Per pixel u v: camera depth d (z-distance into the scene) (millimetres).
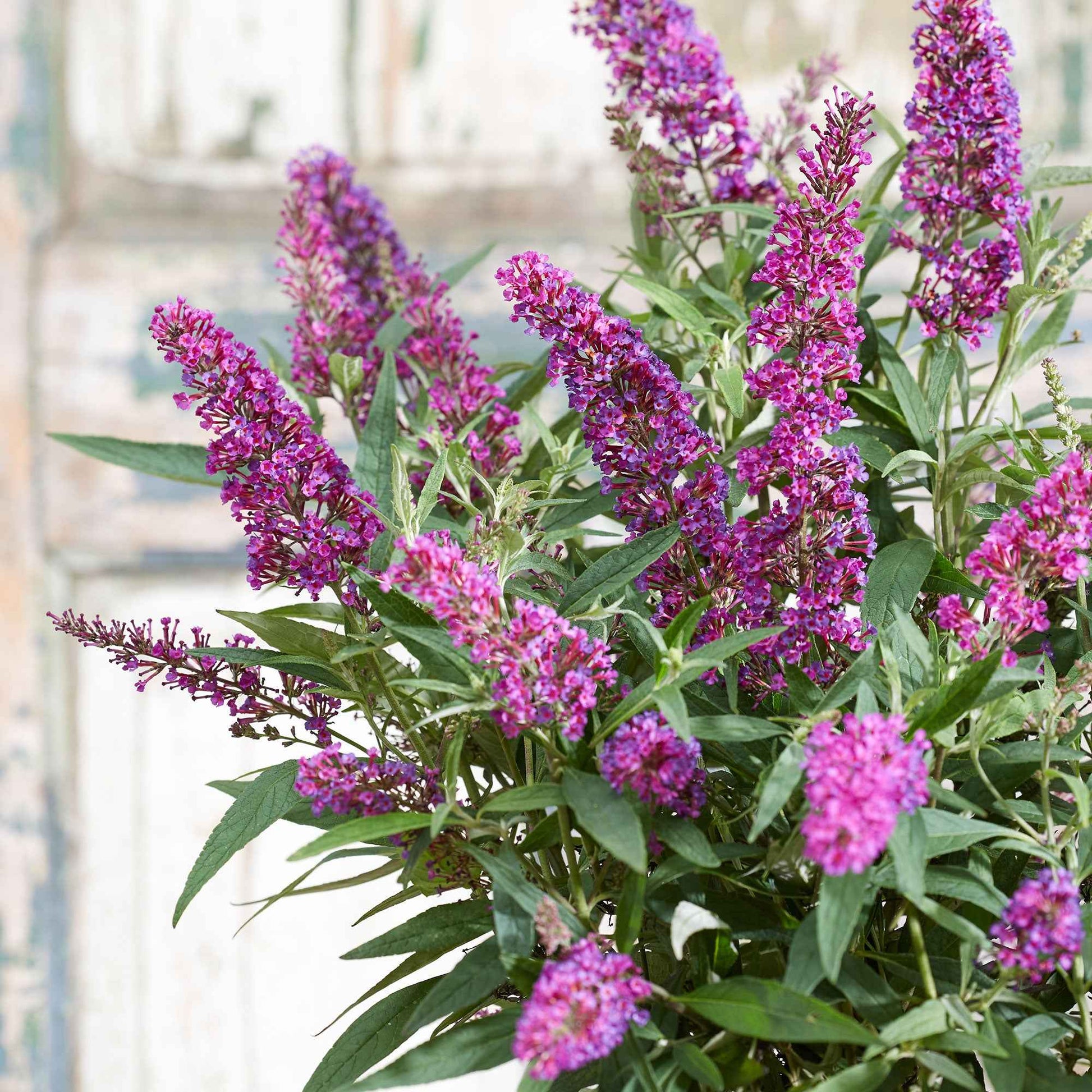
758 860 1586
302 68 3057
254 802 1588
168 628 1622
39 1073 2926
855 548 1568
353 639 1599
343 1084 1579
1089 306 2891
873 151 2916
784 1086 1589
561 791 1516
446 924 1577
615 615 1593
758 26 2959
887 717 1547
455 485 1672
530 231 3039
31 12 3018
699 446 1574
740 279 1750
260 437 1570
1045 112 2936
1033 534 1512
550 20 3045
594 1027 1439
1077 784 1518
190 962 2953
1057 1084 1502
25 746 2969
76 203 3047
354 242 1831
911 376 1689
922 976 1521
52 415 2979
